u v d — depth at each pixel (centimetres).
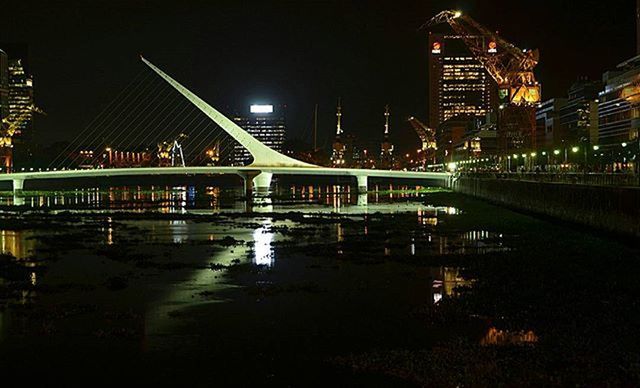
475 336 2072
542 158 15062
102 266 3631
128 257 3956
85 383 1747
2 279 3198
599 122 14388
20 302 2642
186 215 7919
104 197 14338
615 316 2253
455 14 13700
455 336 2078
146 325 2273
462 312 2350
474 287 2812
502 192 9169
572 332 2066
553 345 1933
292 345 2030
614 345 1922
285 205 10531
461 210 8638
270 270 3438
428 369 1764
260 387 1703
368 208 9481
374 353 1917
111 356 1942
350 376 1753
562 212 6109
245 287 2950
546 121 19162
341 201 11681
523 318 2256
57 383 1750
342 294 2780
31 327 2250
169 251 4316
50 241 4966
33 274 3347
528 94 14338
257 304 2591
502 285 2850
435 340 2048
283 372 1798
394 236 5222
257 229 6053
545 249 4066
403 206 9962
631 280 2906
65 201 12431
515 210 8244
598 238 4712
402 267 3506
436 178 16438
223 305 2578
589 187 5319
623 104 12888
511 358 1831
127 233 5697
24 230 6066
